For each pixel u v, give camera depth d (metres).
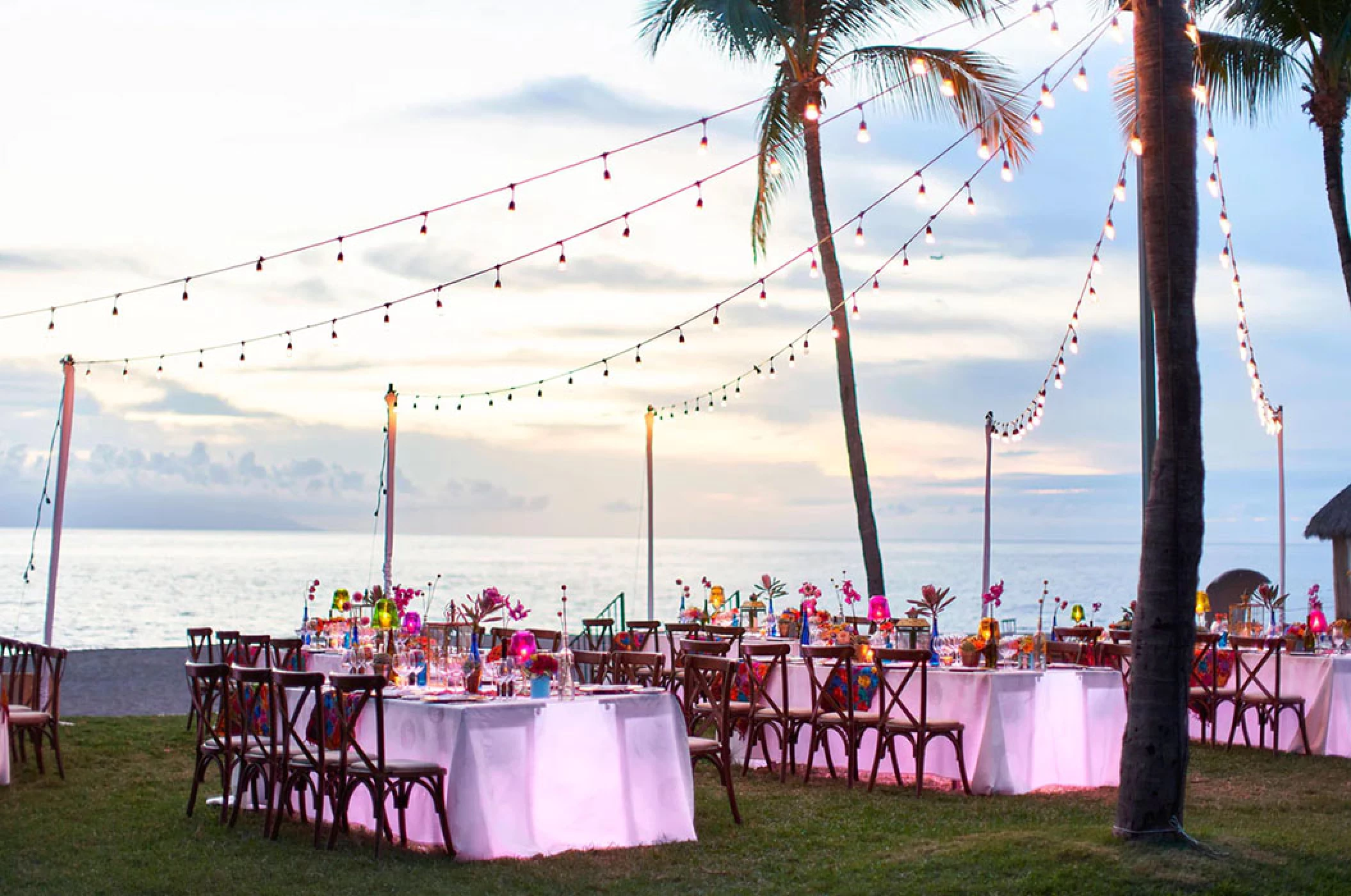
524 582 63.44
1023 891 6.36
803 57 15.61
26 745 10.17
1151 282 7.29
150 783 9.02
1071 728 9.44
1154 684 7.16
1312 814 8.30
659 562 104.31
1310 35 14.17
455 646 9.99
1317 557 180.62
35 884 6.45
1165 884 6.43
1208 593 17.88
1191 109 7.32
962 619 39.25
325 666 9.45
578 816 7.23
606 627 13.38
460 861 6.88
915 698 9.59
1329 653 11.83
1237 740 11.83
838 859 7.11
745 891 6.47
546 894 6.37
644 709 7.53
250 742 8.00
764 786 9.28
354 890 6.36
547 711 7.20
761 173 16.17
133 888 6.40
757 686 9.80
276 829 7.39
